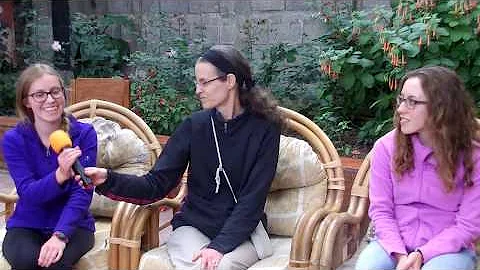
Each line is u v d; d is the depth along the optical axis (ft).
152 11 21.91
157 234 9.02
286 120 9.26
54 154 8.88
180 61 17.79
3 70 21.61
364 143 14.70
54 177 8.36
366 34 13.99
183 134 8.82
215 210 8.68
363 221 9.45
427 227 8.02
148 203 8.55
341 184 9.40
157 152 10.55
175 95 16.44
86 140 9.02
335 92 15.48
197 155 8.75
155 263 8.41
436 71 7.75
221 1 20.42
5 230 9.95
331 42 15.46
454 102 7.66
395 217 8.26
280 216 9.45
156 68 17.56
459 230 7.73
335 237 7.84
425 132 7.94
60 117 8.80
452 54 13.07
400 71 12.88
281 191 9.60
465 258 7.64
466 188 7.86
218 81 8.46
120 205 8.63
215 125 8.72
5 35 21.98
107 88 14.14
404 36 12.64
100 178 8.09
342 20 15.87
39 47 22.74
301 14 19.06
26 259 8.29
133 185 8.27
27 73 8.61
